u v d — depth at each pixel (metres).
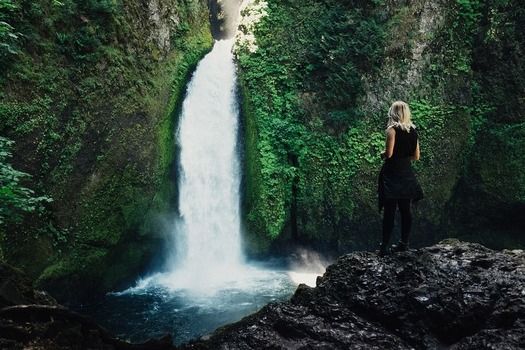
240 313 11.03
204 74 15.87
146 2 14.22
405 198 6.46
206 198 15.04
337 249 15.15
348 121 15.32
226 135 15.91
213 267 14.70
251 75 15.81
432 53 15.55
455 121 15.23
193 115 15.22
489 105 15.19
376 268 6.21
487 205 14.84
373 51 15.36
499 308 5.43
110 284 12.23
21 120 10.15
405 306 5.61
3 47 9.90
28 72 10.50
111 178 12.09
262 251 14.89
